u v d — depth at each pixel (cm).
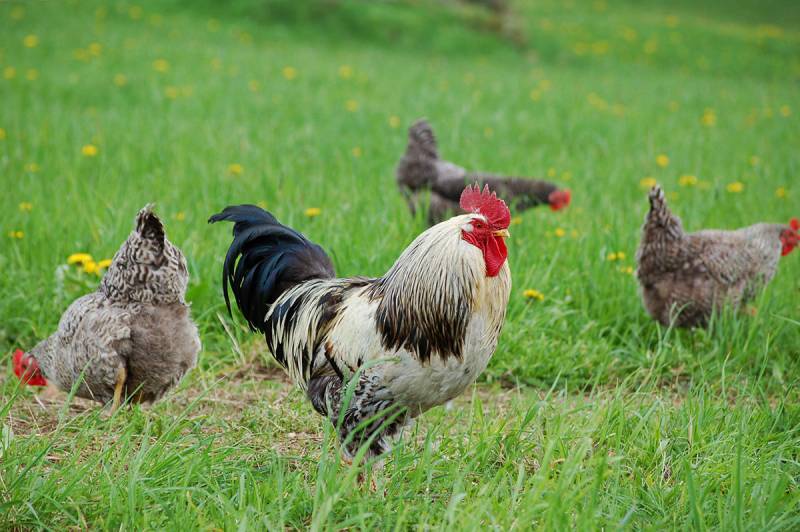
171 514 575
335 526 545
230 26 3694
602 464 575
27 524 588
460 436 708
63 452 712
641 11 5831
